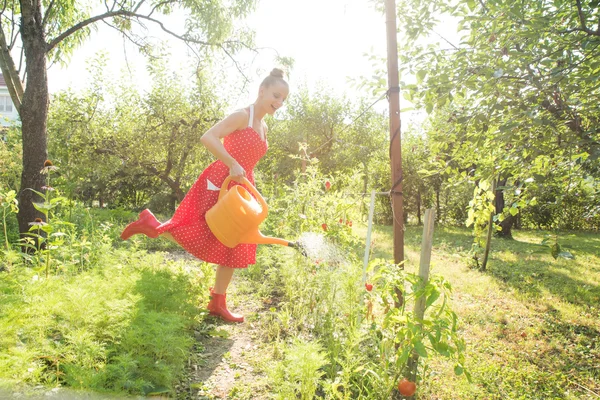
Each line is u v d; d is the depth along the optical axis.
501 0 2.80
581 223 17.95
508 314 4.53
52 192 7.92
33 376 1.95
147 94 12.59
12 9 6.07
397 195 2.72
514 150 3.47
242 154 3.40
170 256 6.30
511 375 2.98
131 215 9.92
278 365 2.39
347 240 4.86
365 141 16.27
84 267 4.40
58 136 11.70
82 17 7.30
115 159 12.38
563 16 3.15
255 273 4.94
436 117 4.07
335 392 2.21
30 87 5.07
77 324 2.38
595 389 2.93
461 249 9.59
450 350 2.12
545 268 7.49
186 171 13.14
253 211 3.16
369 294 3.00
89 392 1.90
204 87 12.20
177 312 3.08
